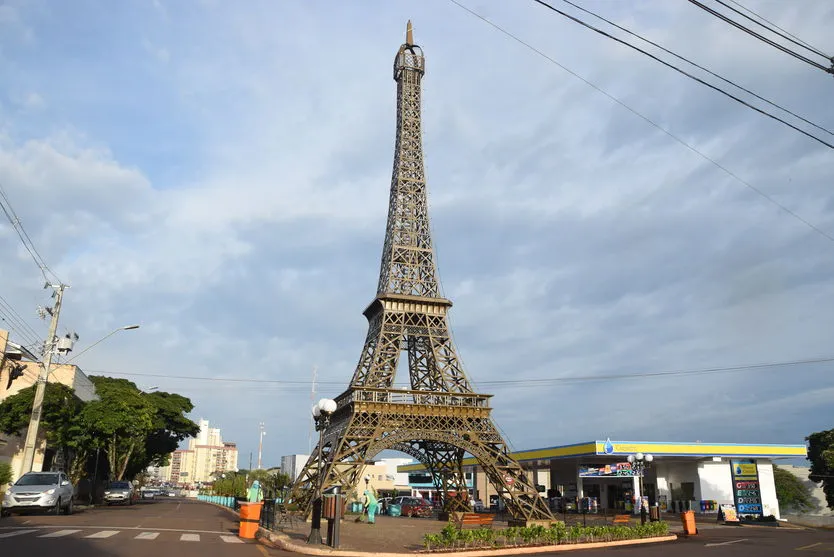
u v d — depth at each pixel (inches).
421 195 2984.7
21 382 2556.6
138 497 3602.4
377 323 2696.9
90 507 2223.2
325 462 2191.2
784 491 4175.7
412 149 3085.6
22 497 1408.7
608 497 3348.9
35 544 834.8
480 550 1080.2
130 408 2566.4
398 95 3243.1
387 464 6860.2
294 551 976.9
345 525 1766.7
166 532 1157.7
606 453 2628.0
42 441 2559.1
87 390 3117.6
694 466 2984.7
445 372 2514.8
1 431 2310.5
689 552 1125.7
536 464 3314.5
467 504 2652.6
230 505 3289.9
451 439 2267.5
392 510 2738.7
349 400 2324.1
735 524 2196.1
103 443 2534.5
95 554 766.5
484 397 2400.3
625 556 1044.5
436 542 1059.3
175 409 3782.0
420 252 2839.6
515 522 2005.4
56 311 1642.5
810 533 1768.0
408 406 2278.5
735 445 2812.5
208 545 969.5
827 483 3289.9
